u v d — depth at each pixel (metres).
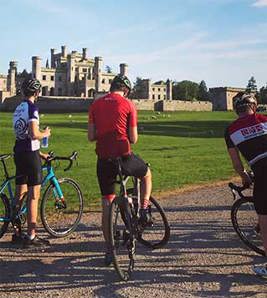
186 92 176.38
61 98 121.44
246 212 8.02
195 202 11.34
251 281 5.76
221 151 26.36
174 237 7.83
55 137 34.50
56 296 5.33
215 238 7.80
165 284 5.67
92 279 5.86
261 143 5.69
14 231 7.54
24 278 5.91
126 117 6.28
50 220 8.81
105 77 161.62
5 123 54.88
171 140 34.91
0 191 7.43
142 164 6.44
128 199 6.15
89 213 9.67
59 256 6.83
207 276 5.94
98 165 6.35
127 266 5.97
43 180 8.05
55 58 177.25
